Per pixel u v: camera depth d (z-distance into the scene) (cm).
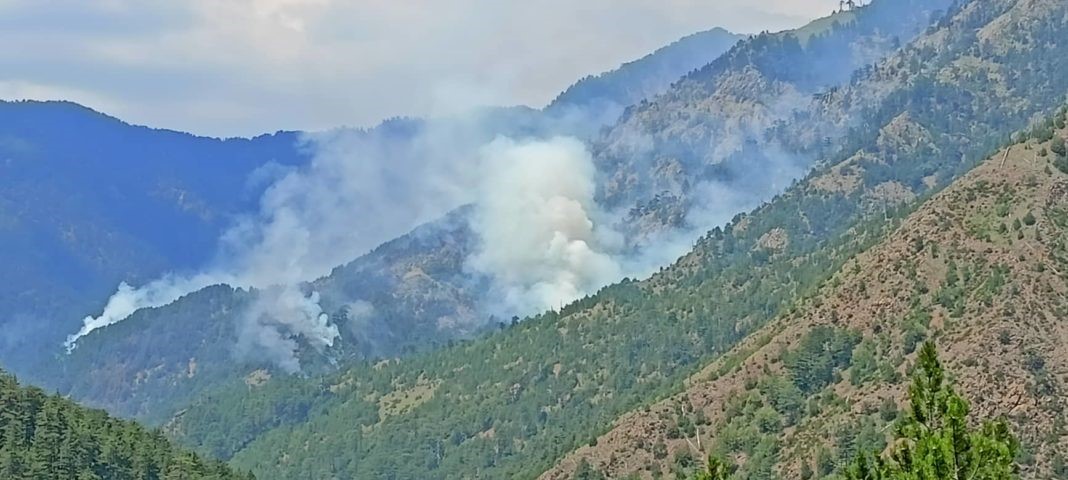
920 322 19462
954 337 18388
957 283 19900
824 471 17438
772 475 18312
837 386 19850
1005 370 17162
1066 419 16175
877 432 17388
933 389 6769
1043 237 19988
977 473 6419
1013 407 16538
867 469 7206
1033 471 15412
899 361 19088
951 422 6500
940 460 6425
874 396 18550
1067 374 17012
